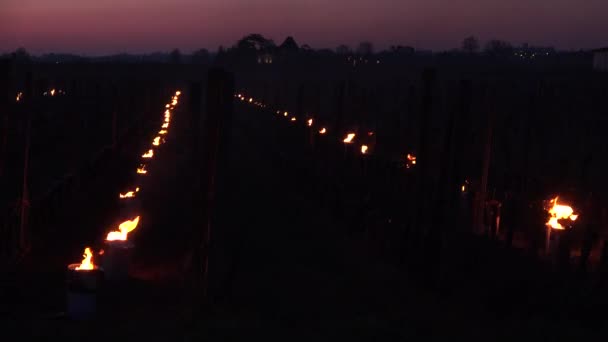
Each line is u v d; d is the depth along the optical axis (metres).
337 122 22.03
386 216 12.14
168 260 10.94
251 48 100.81
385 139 21.47
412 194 12.73
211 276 8.78
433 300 9.34
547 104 24.28
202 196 9.83
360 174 15.91
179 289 9.30
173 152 24.77
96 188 17.38
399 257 11.02
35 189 15.71
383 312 8.62
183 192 17.19
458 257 9.94
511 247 9.83
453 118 9.95
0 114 11.34
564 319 8.27
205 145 9.73
